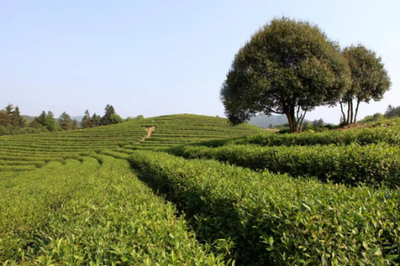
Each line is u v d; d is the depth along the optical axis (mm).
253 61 18609
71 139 48281
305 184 4949
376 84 22953
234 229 4102
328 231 2838
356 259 2465
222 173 6809
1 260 3945
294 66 17734
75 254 2947
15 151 38719
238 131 51625
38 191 8617
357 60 23266
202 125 58625
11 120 92250
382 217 3018
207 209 4980
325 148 7867
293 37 17781
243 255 3676
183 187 6449
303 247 2756
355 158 6293
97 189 6801
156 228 3535
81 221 4098
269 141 14039
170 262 2662
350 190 4273
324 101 18797
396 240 2674
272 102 19000
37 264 2826
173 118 68250
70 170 20906
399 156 5668
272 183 5109
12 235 4535
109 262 2857
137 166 14930
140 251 2848
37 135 52062
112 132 53844
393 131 8922
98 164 23484
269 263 3326
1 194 9648
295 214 3291
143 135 49312
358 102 24547
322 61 17250
